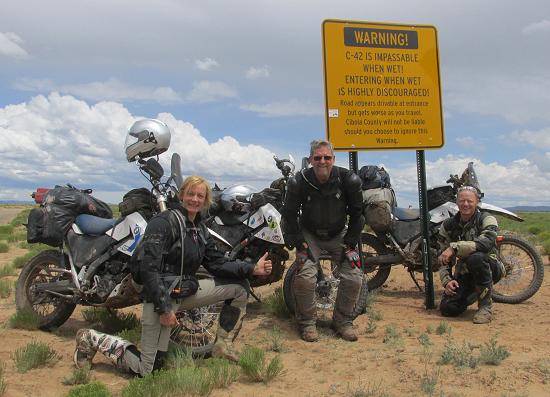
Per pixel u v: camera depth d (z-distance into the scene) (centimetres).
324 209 564
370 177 780
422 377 431
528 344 525
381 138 701
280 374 448
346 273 576
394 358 485
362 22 698
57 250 623
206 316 519
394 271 1064
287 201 565
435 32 726
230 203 643
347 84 691
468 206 655
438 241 709
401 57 710
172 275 440
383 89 702
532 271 766
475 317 628
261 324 632
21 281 626
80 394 369
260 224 645
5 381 423
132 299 528
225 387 416
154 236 426
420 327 609
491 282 633
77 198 586
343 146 687
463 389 404
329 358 496
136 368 436
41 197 598
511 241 736
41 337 576
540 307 700
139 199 545
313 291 569
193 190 445
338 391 409
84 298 557
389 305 739
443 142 721
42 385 422
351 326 574
